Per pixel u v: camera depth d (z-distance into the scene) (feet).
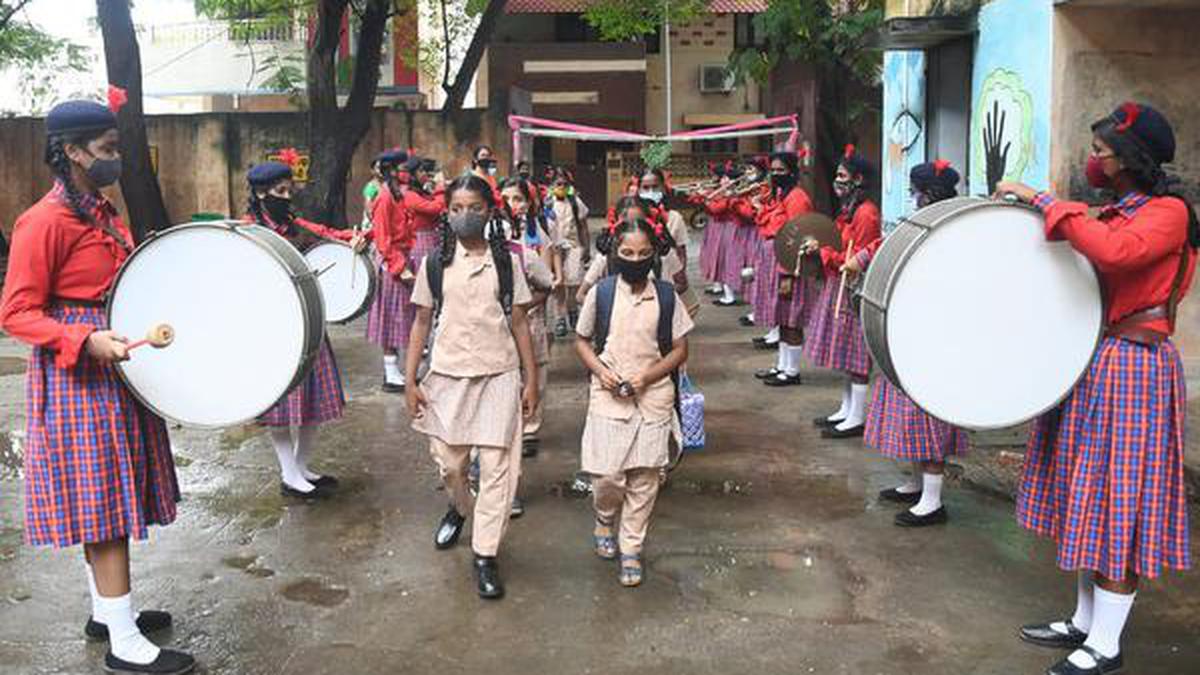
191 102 104.01
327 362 16.12
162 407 10.82
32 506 10.38
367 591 12.79
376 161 22.65
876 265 10.91
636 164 84.33
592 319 12.77
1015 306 10.33
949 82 25.98
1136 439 9.99
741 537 14.46
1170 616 11.78
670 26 83.71
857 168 18.56
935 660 10.92
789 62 53.93
